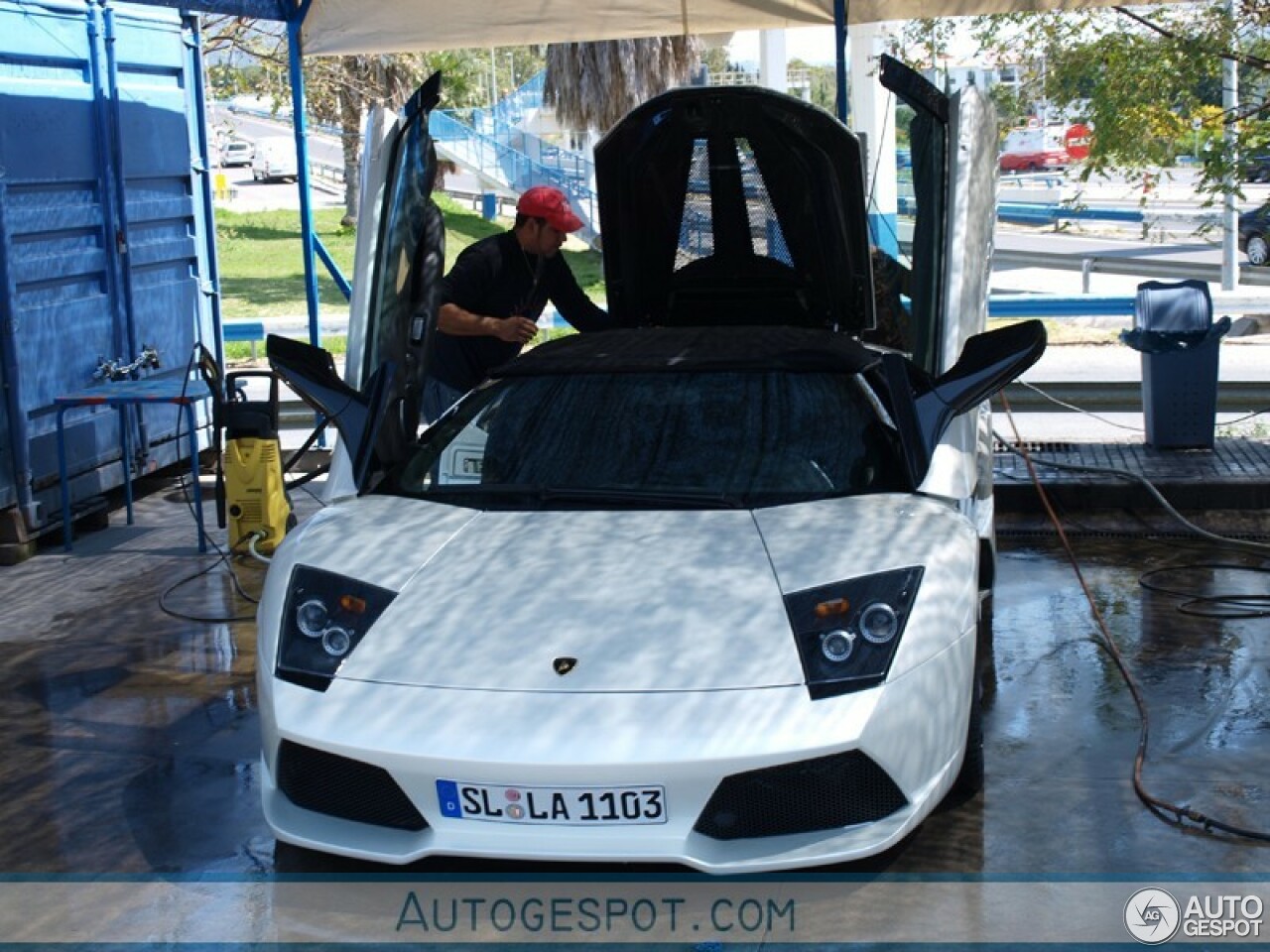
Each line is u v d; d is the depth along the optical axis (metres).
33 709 5.29
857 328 6.45
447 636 3.67
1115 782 4.29
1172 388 8.38
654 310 6.62
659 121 5.98
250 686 5.46
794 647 3.53
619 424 4.64
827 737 3.36
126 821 4.25
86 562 7.48
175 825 4.21
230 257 28.64
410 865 3.85
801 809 3.44
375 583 3.91
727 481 4.34
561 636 3.61
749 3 9.02
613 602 3.71
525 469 4.52
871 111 12.75
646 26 9.24
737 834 3.40
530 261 6.39
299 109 8.34
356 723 3.48
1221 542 6.97
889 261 6.92
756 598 3.68
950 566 3.88
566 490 4.35
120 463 8.49
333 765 3.52
